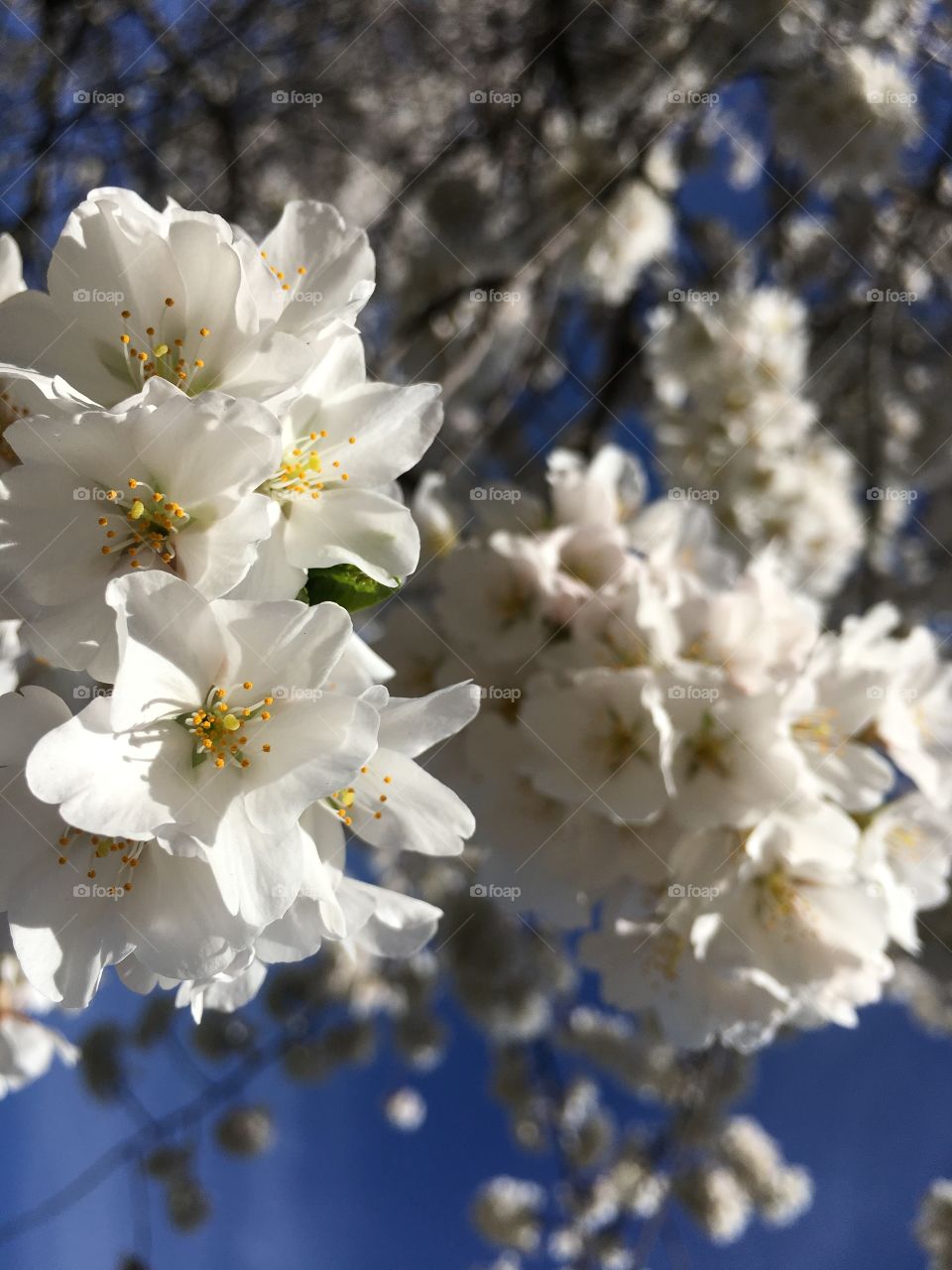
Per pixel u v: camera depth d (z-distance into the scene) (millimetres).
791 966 186
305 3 502
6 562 137
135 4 445
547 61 438
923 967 407
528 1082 566
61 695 155
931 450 491
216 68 502
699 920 182
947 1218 472
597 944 194
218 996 156
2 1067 229
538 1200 573
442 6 516
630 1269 406
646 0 438
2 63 497
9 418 146
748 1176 495
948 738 206
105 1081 594
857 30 393
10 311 143
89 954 139
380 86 541
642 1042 560
